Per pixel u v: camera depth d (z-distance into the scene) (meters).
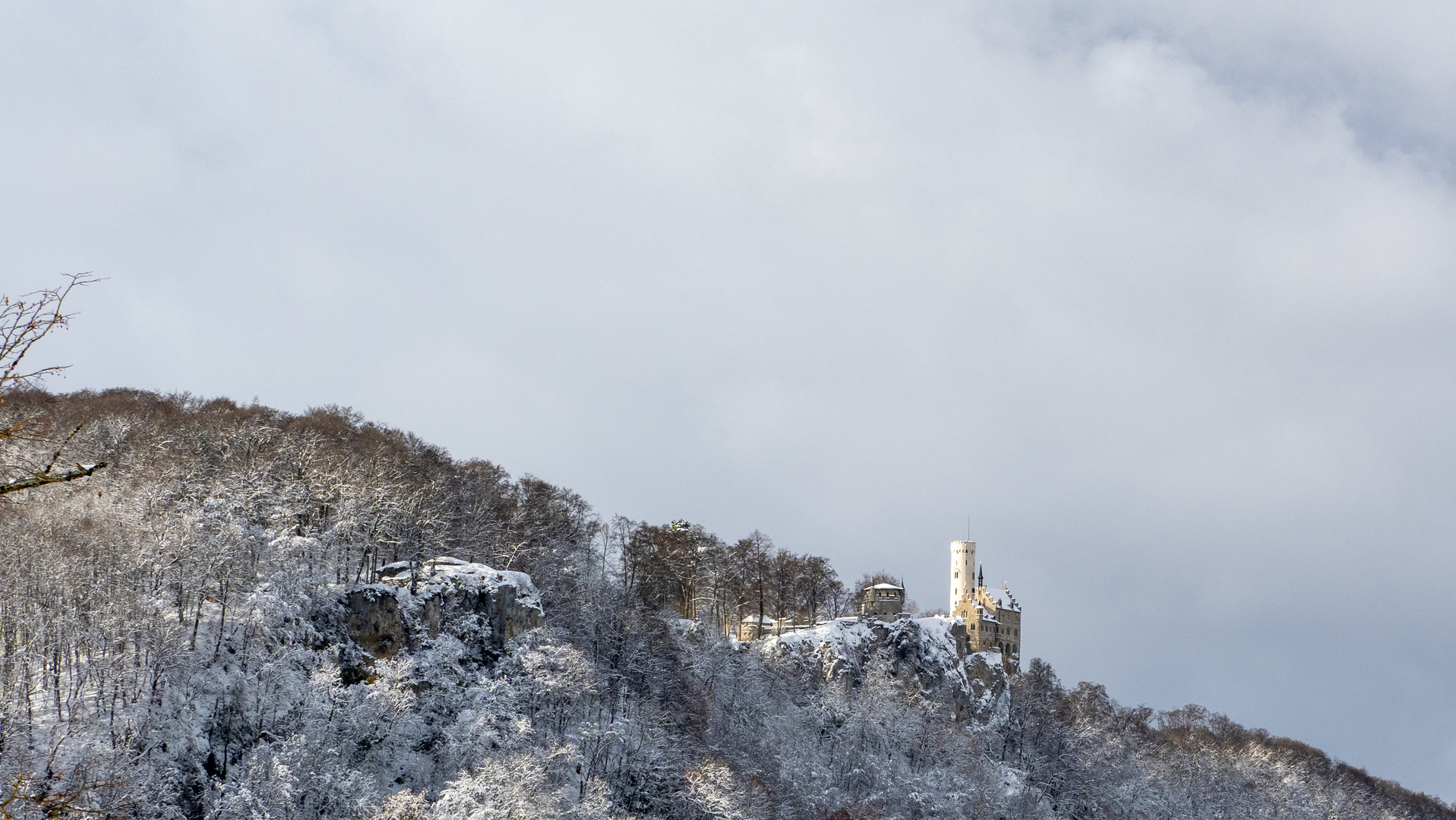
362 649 133.00
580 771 132.62
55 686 101.06
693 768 136.50
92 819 61.59
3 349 20.88
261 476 146.75
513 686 137.62
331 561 135.50
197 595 114.94
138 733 97.50
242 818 98.88
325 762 109.56
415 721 126.69
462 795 106.06
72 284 21.78
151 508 126.38
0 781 74.81
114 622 103.19
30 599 102.94
